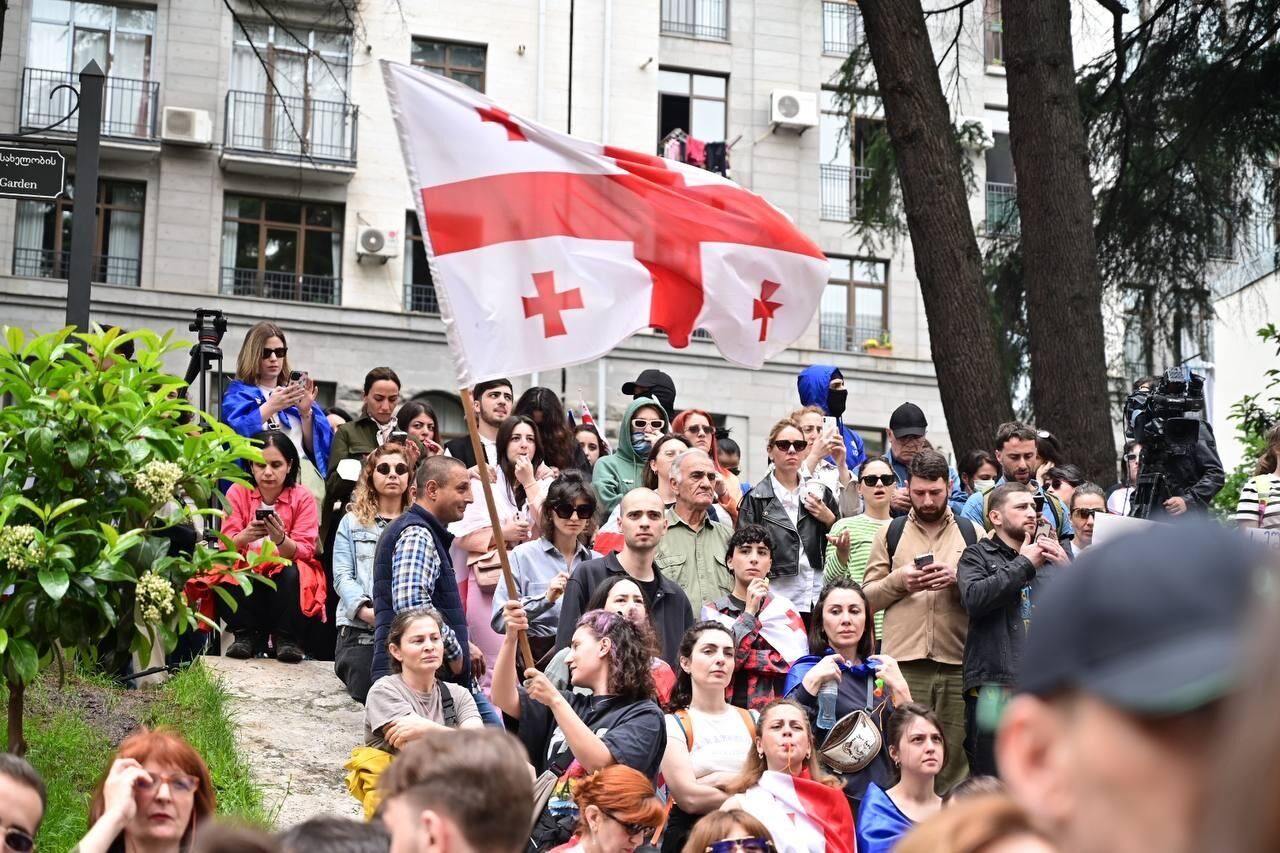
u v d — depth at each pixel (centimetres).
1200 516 121
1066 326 1318
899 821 677
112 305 2823
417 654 707
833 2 3297
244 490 985
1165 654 111
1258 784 98
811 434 1100
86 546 639
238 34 2944
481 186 672
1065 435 1309
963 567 839
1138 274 1559
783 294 717
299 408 1138
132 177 2884
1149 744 111
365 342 2928
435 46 3019
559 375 2952
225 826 337
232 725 859
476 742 333
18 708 650
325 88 2966
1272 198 1548
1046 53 1346
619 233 695
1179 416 924
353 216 2966
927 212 1321
